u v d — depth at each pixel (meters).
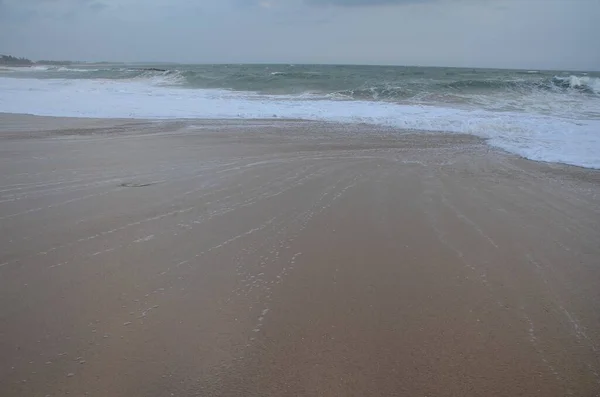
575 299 2.58
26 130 8.80
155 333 2.18
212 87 22.05
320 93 18.22
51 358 1.98
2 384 1.81
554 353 2.08
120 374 1.89
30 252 3.07
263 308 2.43
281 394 1.80
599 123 10.05
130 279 2.72
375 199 4.45
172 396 1.78
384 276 2.82
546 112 12.32
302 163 6.03
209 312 2.38
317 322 2.31
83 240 3.29
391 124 10.24
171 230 3.52
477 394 1.82
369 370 1.95
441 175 5.56
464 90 18.28
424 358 2.04
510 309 2.46
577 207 4.34
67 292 2.55
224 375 1.90
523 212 4.16
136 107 12.86
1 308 2.38
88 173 5.28
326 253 3.15
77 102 13.88
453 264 3.01
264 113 11.95
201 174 5.33
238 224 3.68
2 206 4.02
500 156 6.88
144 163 5.87
